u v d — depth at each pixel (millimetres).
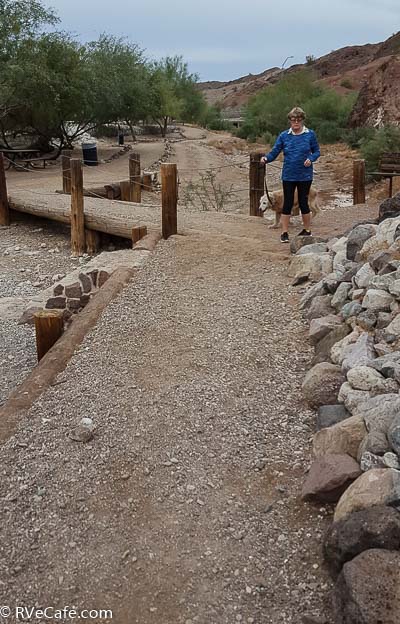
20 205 15070
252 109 48312
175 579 3314
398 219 6648
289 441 4418
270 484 3994
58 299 8492
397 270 5641
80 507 3832
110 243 13305
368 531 3074
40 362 5695
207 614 3113
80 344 6062
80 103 27297
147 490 3967
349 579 2877
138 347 5969
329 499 3719
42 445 4445
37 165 25641
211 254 8891
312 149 8953
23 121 26906
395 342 4953
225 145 38625
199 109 61875
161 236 10055
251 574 3328
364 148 21766
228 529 3627
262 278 7797
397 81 32062
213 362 5605
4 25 24062
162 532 3623
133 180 16047
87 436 4480
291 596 3186
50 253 13344
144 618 3109
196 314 6754
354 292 5977
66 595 3254
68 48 26391
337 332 5520
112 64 31797
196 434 4516
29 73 24141
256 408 4840
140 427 4609
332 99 40125
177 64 61812
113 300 7250
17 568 3406
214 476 4078
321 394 4750
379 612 2734
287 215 9234
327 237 9391
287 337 6062
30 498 3912
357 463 3760
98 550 3516
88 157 24938
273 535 3572
